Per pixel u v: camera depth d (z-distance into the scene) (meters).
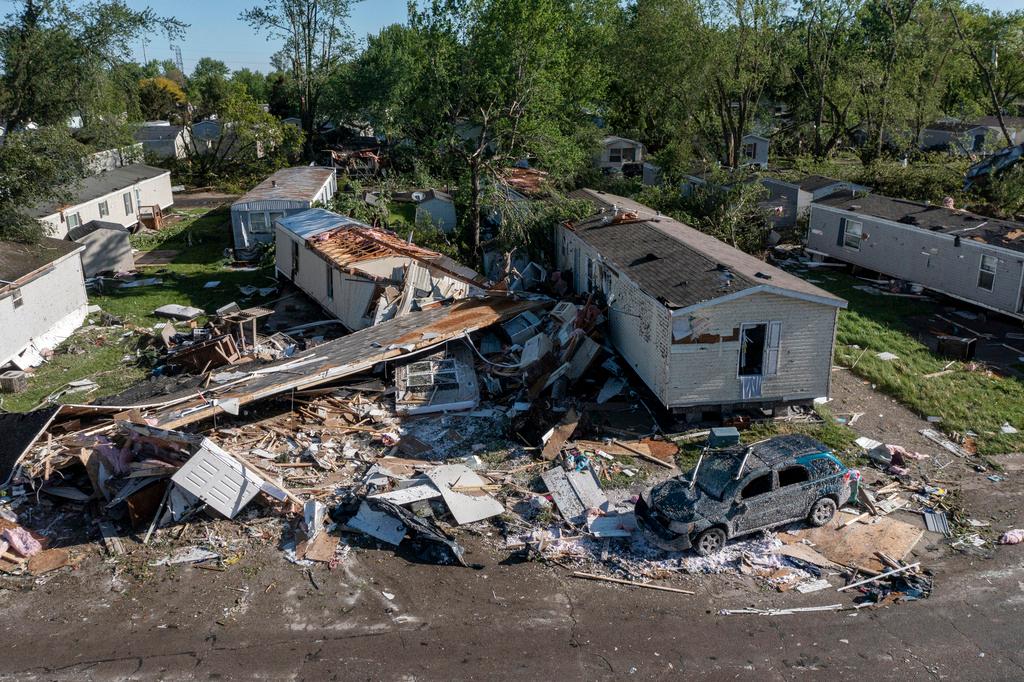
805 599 11.48
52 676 10.11
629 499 14.27
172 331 23.08
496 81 30.16
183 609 11.46
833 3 48.81
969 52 45.16
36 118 35.81
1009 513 13.74
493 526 13.56
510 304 22.80
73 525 13.65
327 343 21.17
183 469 13.27
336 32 57.25
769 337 16.78
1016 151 34.81
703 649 10.45
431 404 17.78
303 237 26.50
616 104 60.34
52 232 26.84
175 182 53.19
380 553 12.77
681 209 35.47
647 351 18.06
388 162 50.88
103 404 17.67
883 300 27.30
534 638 10.73
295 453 15.95
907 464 15.61
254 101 57.97
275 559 12.64
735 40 43.34
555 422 16.80
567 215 27.91
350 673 10.06
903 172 37.91
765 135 62.62
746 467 12.91
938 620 10.94
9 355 20.83
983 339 22.97
